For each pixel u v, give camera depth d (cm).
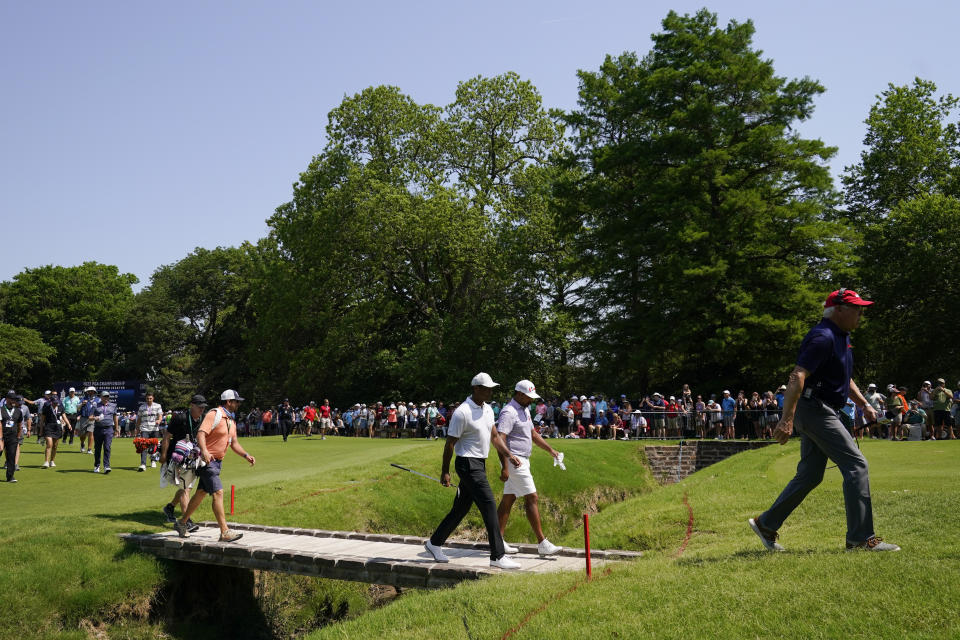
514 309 4447
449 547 1011
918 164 4450
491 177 4825
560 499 2036
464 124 4803
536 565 861
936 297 3962
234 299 7269
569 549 947
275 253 5719
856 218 4544
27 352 7175
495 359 4403
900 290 3931
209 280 7406
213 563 1023
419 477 1811
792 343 3284
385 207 4319
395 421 3819
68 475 1788
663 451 2700
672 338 3419
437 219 4262
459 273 4797
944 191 4341
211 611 1085
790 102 3559
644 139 3888
